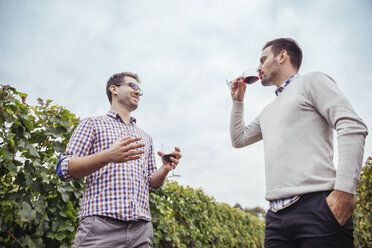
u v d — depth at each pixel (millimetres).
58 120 2205
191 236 3643
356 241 3549
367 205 3271
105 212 1488
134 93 1962
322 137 1302
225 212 5242
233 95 2051
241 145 1955
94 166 1423
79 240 1465
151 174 1942
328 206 1123
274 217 1322
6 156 1745
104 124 1760
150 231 1679
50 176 2037
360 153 1127
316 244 1119
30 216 1800
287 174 1279
